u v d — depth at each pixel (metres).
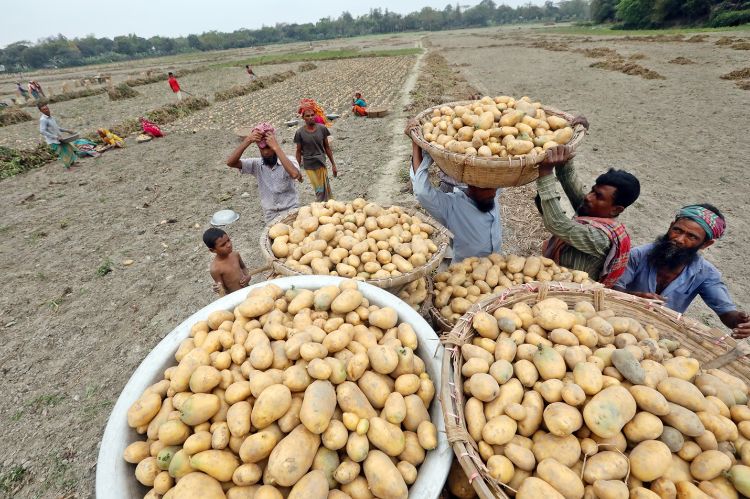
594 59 29.25
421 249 3.46
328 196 7.82
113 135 14.65
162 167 12.15
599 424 1.92
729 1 46.94
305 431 2.03
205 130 16.61
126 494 2.00
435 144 3.41
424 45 73.38
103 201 9.84
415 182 3.86
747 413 2.10
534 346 2.43
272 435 2.02
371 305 2.91
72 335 5.38
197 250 7.30
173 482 2.01
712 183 8.23
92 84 44.19
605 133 12.09
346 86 26.48
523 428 2.07
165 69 60.91
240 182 10.43
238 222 8.23
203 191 10.02
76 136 12.44
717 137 10.84
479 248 4.09
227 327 2.73
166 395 2.38
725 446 1.97
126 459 2.12
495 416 2.09
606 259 3.30
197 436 2.04
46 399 4.42
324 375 2.19
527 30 101.81
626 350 2.22
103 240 7.89
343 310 2.72
